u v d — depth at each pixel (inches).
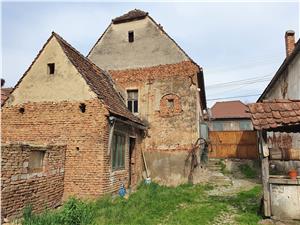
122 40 614.2
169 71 555.8
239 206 339.9
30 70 421.1
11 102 419.8
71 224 246.2
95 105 383.9
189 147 516.4
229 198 390.9
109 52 615.2
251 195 399.2
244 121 1295.5
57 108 398.3
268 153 283.9
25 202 284.5
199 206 335.9
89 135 378.0
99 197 358.3
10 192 262.4
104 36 631.8
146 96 561.9
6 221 251.6
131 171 498.6
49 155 336.2
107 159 379.2
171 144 528.4
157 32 588.4
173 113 537.3
